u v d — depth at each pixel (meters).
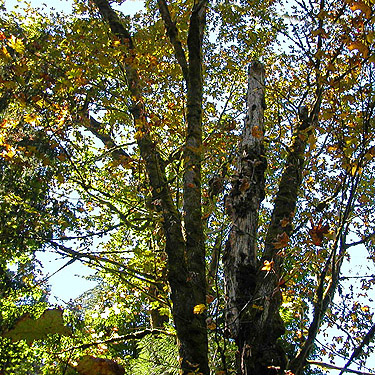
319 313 2.80
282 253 3.30
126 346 9.85
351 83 3.52
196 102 4.78
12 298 8.18
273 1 6.46
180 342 3.28
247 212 4.33
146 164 4.45
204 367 3.17
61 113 4.39
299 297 4.78
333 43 4.11
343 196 2.88
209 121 7.41
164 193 4.12
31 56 4.41
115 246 7.07
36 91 4.70
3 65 4.18
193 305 3.42
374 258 4.84
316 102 5.03
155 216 4.00
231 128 5.02
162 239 4.64
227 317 3.89
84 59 4.91
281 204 4.53
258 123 4.88
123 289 6.37
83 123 4.55
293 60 6.08
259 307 3.52
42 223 4.54
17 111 5.29
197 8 5.29
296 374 3.28
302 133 4.35
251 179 4.34
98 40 5.17
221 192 4.55
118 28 5.23
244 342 3.66
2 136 4.25
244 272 4.03
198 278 3.60
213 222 4.37
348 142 3.28
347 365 2.21
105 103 5.03
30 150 4.14
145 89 5.45
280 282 3.40
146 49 6.16
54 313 0.93
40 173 5.75
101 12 5.54
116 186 6.74
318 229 2.71
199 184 4.26
